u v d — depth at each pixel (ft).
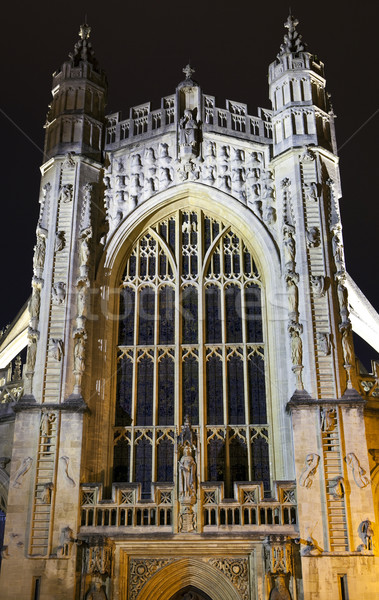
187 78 130.62
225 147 124.88
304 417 102.01
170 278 120.88
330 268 112.16
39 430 102.42
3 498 108.58
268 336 115.03
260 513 100.53
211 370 114.42
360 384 110.01
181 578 98.07
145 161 125.08
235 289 119.85
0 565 102.32
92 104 127.75
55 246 114.52
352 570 93.97
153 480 107.34
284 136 122.42
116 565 96.84
